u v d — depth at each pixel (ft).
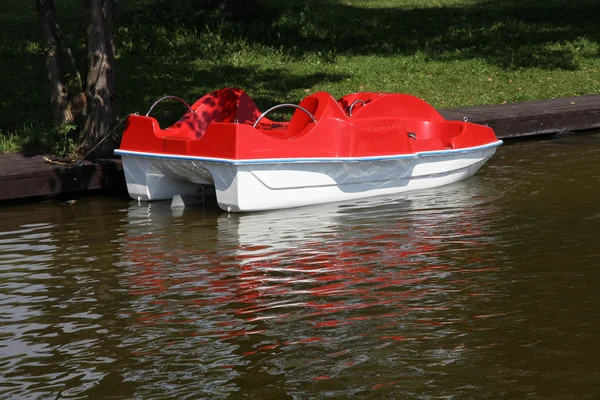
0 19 82.07
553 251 27.27
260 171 33.55
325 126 35.01
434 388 18.19
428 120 41.73
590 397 17.65
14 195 36.94
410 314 22.27
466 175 39.91
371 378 18.70
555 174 39.27
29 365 19.76
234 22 79.71
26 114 52.03
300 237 30.12
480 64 70.23
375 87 61.77
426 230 30.60
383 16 91.81
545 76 66.28
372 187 36.96
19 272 26.66
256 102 56.49
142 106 54.85
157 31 74.43
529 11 95.09
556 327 21.16
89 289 24.93
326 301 23.40
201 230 31.55
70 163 39.34
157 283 25.30
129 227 32.27
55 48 42.88
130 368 19.49
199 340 20.95
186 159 34.35
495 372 18.84
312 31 79.61
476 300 23.13
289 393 18.11
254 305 23.25
